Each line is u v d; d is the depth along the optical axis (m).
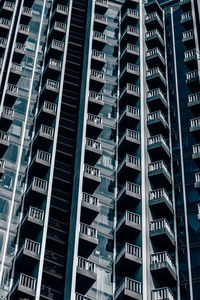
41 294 49.34
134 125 63.94
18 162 58.69
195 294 50.41
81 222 54.69
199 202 57.09
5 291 48.16
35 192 54.50
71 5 78.50
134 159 59.00
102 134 63.69
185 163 60.94
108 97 68.12
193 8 76.75
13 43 70.12
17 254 50.47
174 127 65.00
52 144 59.91
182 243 54.34
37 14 77.31
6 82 64.69
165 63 72.62
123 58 72.44
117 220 55.72
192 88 67.75
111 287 50.47
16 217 53.78
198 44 71.81
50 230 54.19
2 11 74.56
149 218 54.38
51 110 63.09
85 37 75.00
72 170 59.62
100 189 58.03
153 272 50.25
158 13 79.81
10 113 62.09
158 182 58.19
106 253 52.84
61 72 68.38
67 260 51.09
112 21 79.50
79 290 49.62
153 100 65.88
